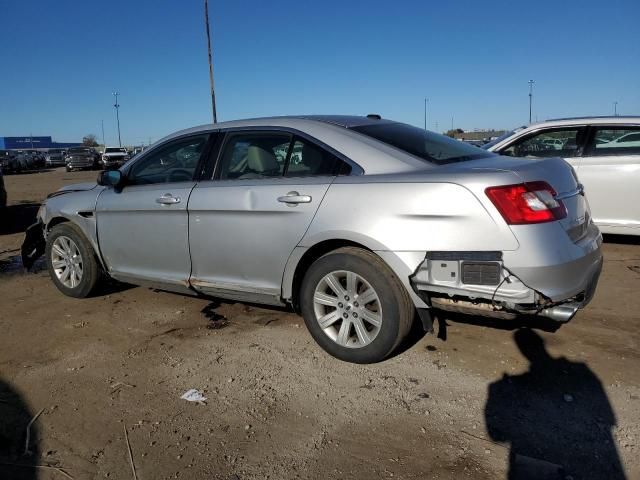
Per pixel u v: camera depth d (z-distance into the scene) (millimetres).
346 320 3609
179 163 4516
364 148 3637
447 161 3602
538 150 7016
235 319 4574
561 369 3502
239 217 3945
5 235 9367
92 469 2658
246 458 2707
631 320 4262
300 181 3736
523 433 2834
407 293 3379
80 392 3412
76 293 5219
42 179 26188
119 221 4750
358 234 3408
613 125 6570
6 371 3734
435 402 3158
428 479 2506
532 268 3006
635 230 6422
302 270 3848
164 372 3650
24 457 2764
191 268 4328
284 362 3730
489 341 3934
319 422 2998
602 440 2758
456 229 3135
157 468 2652
